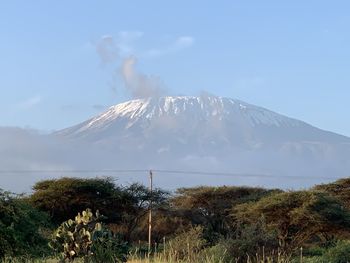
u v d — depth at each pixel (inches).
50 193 2516.0
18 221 801.6
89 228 696.4
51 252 810.2
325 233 2130.9
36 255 805.2
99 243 691.4
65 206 2551.7
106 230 707.4
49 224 865.5
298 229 2079.2
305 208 2030.0
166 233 2881.4
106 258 687.1
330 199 2089.1
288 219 2064.5
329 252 1414.9
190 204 2910.9
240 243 1061.8
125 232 2733.8
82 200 2564.0
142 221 2945.4
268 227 1601.9
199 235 1216.8
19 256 791.1
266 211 2081.7
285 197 2075.5
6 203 804.6
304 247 1994.3
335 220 2055.9
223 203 2827.3
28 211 831.7
